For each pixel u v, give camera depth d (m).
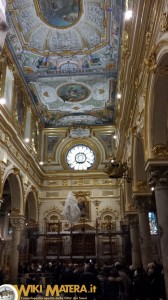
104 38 17.95
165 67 8.71
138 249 17.45
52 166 27.38
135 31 10.77
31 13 16.64
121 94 17.88
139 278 7.93
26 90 21.64
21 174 19.70
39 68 20.09
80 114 26.59
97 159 27.31
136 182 14.56
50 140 27.77
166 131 9.94
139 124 12.33
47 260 21.73
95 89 22.72
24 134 20.70
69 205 22.69
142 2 9.58
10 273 17.75
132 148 14.72
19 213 19.03
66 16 16.98
